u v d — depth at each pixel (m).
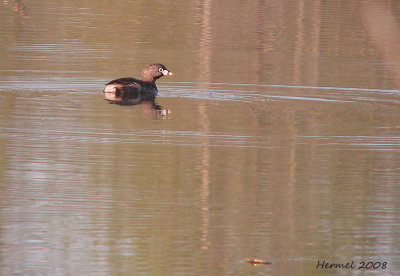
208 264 11.41
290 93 22.88
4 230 12.38
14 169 15.21
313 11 37.69
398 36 31.44
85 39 30.20
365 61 27.94
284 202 13.88
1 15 34.59
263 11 37.72
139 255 11.59
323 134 18.31
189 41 30.59
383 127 19.09
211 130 18.39
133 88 22.16
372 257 11.88
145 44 29.83
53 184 14.42
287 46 30.25
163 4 39.28
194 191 14.27
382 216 13.33
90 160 15.83
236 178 15.00
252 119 19.64
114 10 37.16
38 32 31.22
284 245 12.12
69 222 12.73
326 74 25.61
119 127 18.45
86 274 10.94
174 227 12.59
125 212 13.21
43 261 11.36
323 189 14.55
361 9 37.69
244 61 27.34
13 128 18.03
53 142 17.00
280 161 16.12
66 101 21.08
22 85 22.73
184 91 22.91
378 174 15.42
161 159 15.98
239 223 12.88
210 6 38.97
